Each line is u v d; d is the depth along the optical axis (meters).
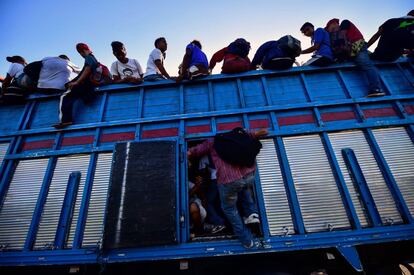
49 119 3.65
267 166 3.06
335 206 2.82
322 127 3.22
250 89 3.65
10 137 3.50
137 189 2.78
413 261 2.79
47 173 3.13
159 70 4.30
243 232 2.59
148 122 3.38
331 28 4.24
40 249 2.74
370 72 3.57
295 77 3.75
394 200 2.83
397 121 3.24
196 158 3.52
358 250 2.86
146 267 2.86
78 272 2.86
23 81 3.76
